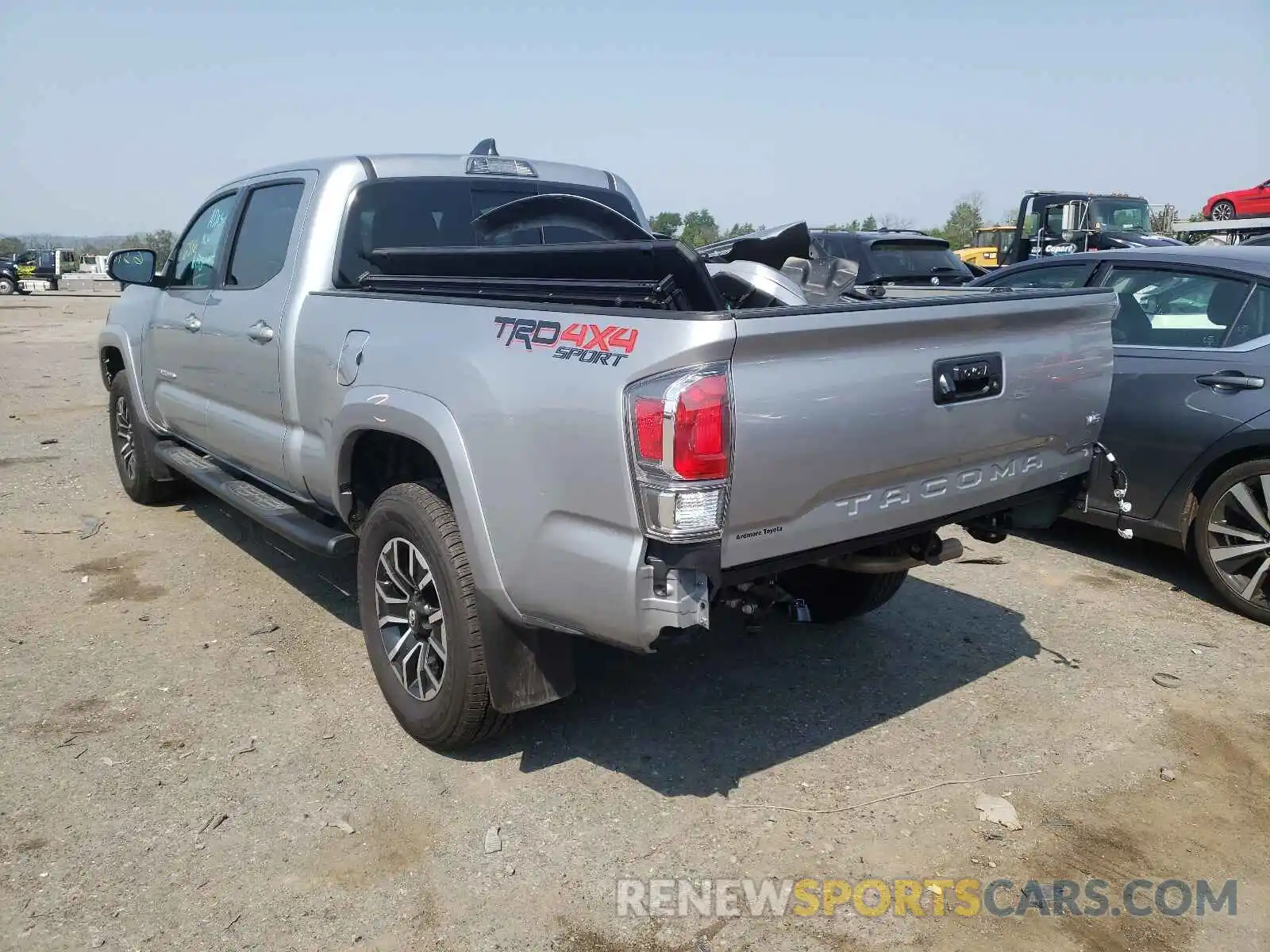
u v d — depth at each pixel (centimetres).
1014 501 360
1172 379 520
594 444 272
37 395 1198
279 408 436
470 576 329
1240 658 450
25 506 679
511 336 303
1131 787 346
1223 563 503
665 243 279
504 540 304
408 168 452
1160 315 547
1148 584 547
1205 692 418
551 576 292
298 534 418
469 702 334
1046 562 584
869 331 286
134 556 576
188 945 266
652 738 375
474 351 313
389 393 347
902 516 317
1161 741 377
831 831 320
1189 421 510
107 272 575
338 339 385
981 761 362
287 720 386
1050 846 313
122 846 307
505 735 364
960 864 304
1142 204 1795
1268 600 491
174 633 467
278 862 300
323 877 294
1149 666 442
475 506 311
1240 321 511
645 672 431
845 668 438
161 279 596
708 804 333
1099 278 591
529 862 301
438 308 341
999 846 312
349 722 385
